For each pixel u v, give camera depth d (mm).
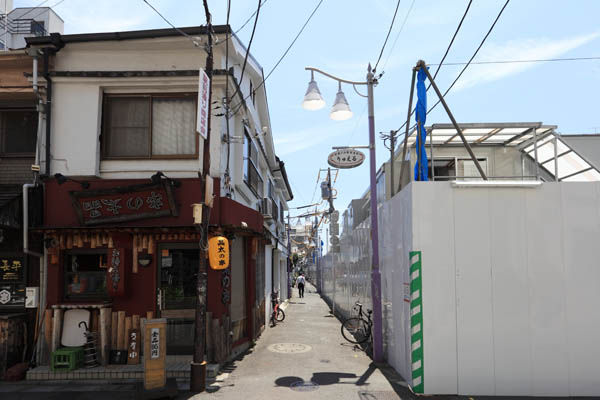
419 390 6645
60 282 8578
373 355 9070
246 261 10914
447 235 6914
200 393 6766
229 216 8656
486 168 11453
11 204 8055
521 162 11414
